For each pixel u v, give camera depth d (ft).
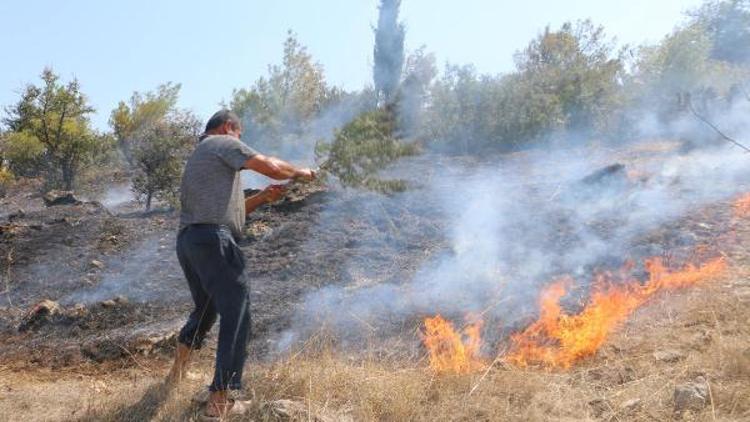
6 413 12.17
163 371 14.46
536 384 11.64
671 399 10.78
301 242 22.13
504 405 11.07
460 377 12.05
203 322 12.85
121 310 18.24
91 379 14.26
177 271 21.36
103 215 29.84
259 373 12.77
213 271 11.68
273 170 12.00
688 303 14.53
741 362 11.26
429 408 11.22
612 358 12.69
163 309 18.39
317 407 11.21
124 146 57.77
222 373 11.24
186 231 11.98
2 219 30.07
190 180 11.90
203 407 11.66
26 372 14.96
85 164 51.21
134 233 26.08
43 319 17.89
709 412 10.13
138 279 20.81
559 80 46.01
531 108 42.98
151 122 58.59
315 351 13.98
